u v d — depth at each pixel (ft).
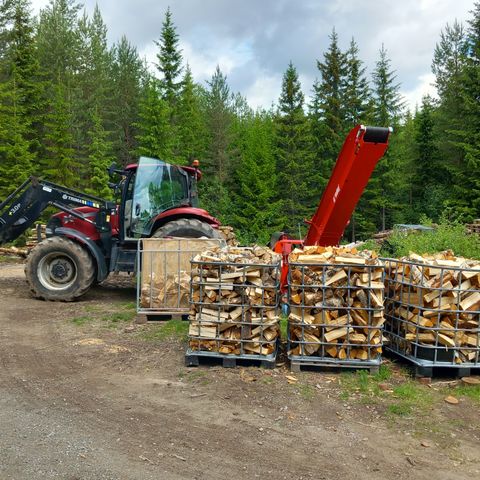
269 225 106.63
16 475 10.37
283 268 22.20
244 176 109.60
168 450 11.64
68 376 16.33
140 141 107.76
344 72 122.42
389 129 19.36
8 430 12.45
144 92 119.96
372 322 16.58
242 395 14.85
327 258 16.79
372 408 14.11
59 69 113.60
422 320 16.42
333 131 115.96
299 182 110.83
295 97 113.91
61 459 11.09
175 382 15.88
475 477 10.77
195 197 32.42
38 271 28.27
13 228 31.19
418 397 14.88
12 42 98.73
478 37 103.65
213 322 17.06
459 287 16.15
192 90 126.93
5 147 82.33
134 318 24.03
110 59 139.13
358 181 21.02
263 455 11.50
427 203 104.83
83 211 31.04
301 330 16.79
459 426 13.15
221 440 12.17
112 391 15.14
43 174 92.17
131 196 29.40
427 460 11.43
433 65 128.47
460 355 16.34
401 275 17.89
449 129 103.91
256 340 17.02
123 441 12.03
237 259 17.38
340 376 16.39
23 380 15.90
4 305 26.94
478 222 51.70
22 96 93.91
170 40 113.19
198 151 115.44
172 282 23.66
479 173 94.63
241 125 145.18
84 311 25.81
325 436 12.47
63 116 92.99
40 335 21.06
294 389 15.31
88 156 100.89
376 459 11.43
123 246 29.45
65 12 137.39
